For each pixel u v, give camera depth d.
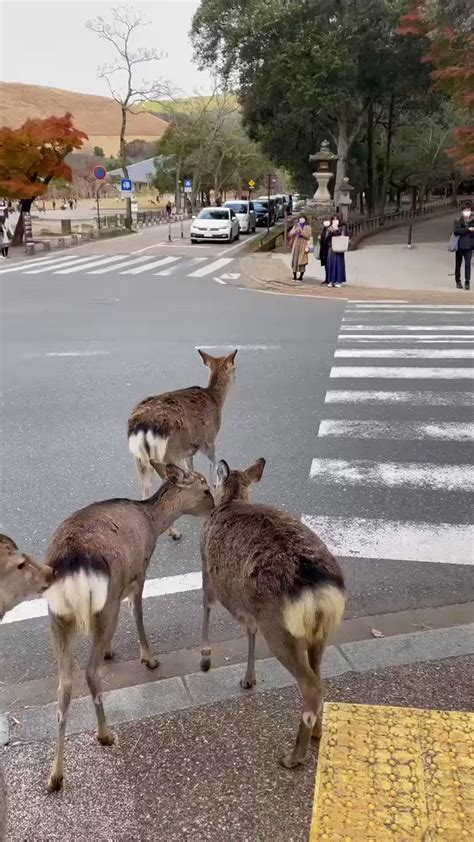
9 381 10.27
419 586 5.03
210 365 6.57
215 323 14.70
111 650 4.39
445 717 2.92
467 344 12.37
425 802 2.50
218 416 6.45
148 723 3.71
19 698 3.98
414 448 7.54
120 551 3.67
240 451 7.48
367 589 4.99
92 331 13.98
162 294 19.22
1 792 2.98
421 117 50.72
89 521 3.69
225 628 4.66
